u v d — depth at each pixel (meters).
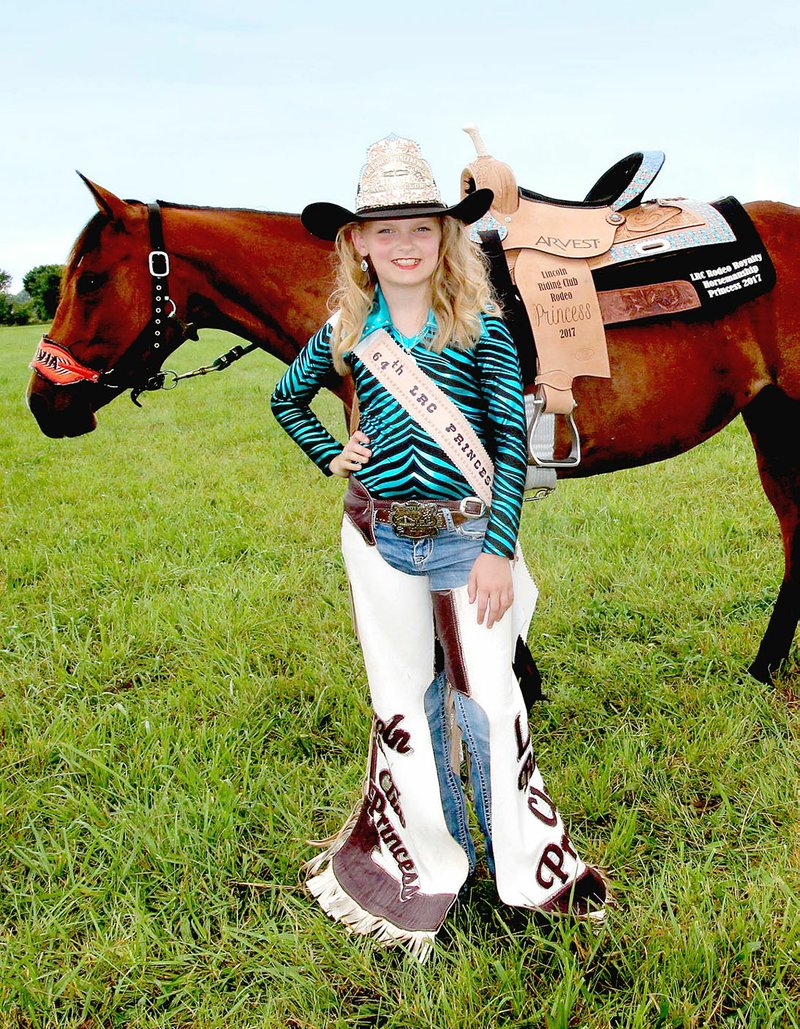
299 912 2.08
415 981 1.85
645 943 1.91
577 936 1.87
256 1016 1.84
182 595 3.99
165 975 1.95
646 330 2.56
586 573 3.90
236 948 1.99
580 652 3.30
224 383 12.45
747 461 5.69
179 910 2.10
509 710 1.83
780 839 2.22
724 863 2.19
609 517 4.64
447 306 1.72
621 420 2.59
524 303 2.39
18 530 5.19
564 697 2.95
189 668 3.28
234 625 3.53
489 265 2.33
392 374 1.75
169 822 2.38
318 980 1.88
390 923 1.97
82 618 3.79
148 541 4.79
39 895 2.17
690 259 2.56
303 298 2.63
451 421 1.74
